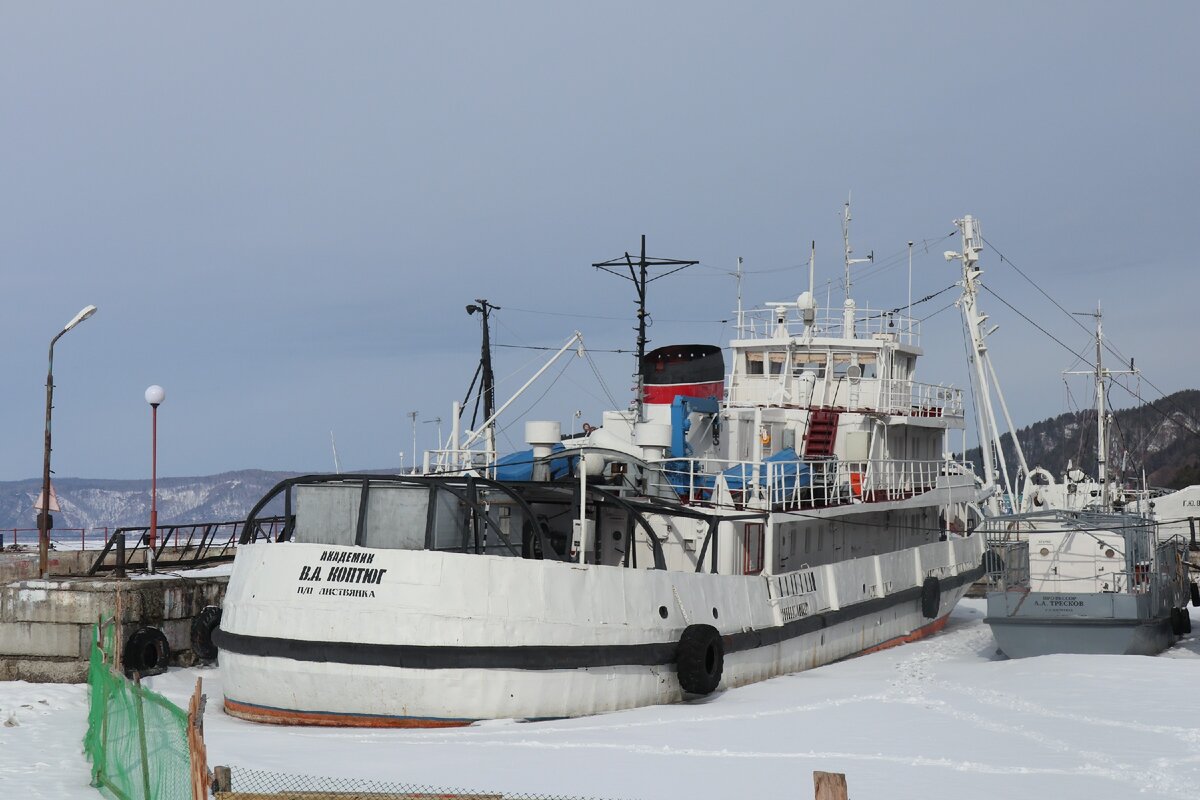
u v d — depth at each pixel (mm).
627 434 29328
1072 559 30031
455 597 20656
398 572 20812
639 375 32094
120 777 15281
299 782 15508
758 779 16109
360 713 20766
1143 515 33469
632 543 24000
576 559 23281
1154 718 20234
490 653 20562
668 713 21672
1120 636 28078
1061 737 18875
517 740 19156
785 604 26703
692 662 22594
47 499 30375
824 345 35125
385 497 22234
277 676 21016
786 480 27875
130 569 32469
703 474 26047
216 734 19906
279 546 21656
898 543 35562
